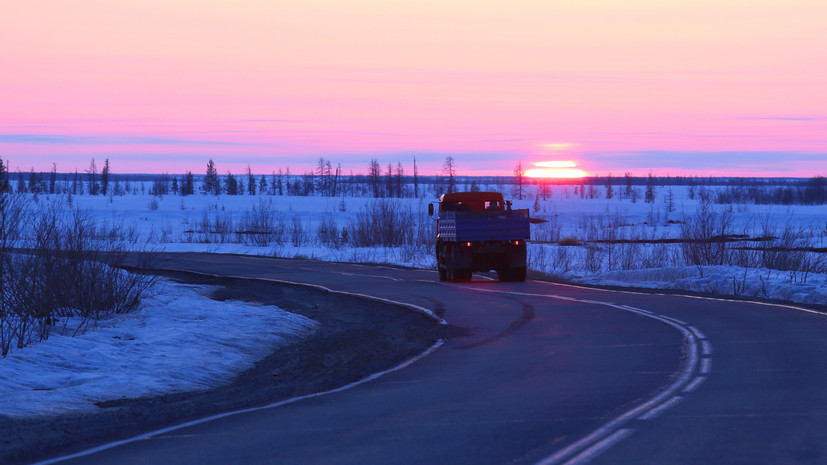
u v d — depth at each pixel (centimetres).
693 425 2359
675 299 6600
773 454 2003
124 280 6875
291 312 6819
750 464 1916
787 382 3041
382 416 2672
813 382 3028
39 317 5569
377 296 7519
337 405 2941
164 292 7981
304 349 4844
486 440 2252
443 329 5331
